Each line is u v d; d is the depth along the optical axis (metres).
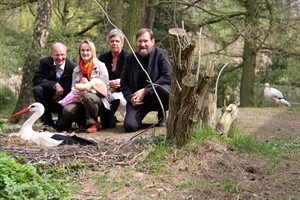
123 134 8.00
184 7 17.22
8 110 15.05
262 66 21.00
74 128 8.67
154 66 8.02
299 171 5.89
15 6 14.15
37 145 6.32
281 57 18.42
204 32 17.56
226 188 5.21
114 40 8.66
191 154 5.76
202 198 4.96
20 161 5.47
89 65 8.24
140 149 5.86
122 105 8.64
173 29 5.64
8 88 15.85
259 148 6.52
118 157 5.73
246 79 18.72
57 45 8.48
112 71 8.82
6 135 6.71
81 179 5.30
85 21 16.50
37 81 8.62
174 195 5.00
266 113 12.31
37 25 10.72
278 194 5.16
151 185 5.18
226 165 5.73
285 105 18.61
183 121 5.74
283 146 7.35
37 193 4.50
